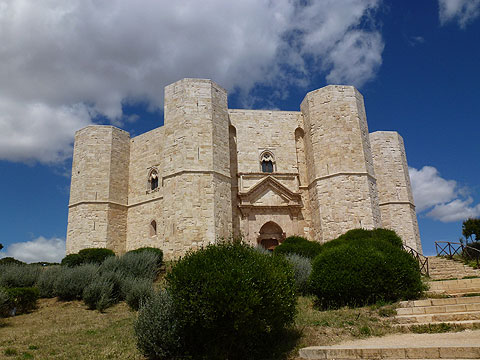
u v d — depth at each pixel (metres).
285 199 29.89
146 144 33.69
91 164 32.62
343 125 28.75
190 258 9.50
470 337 8.03
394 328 9.74
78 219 31.41
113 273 18.31
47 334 12.29
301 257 19.59
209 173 26.45
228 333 8.51
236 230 29.12
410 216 35.06
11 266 21.47
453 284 13.38
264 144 31.31
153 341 8.99
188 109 27.58
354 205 27.06
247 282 8.52
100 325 13.33
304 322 10.95
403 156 37.53
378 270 12.38
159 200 31.00
